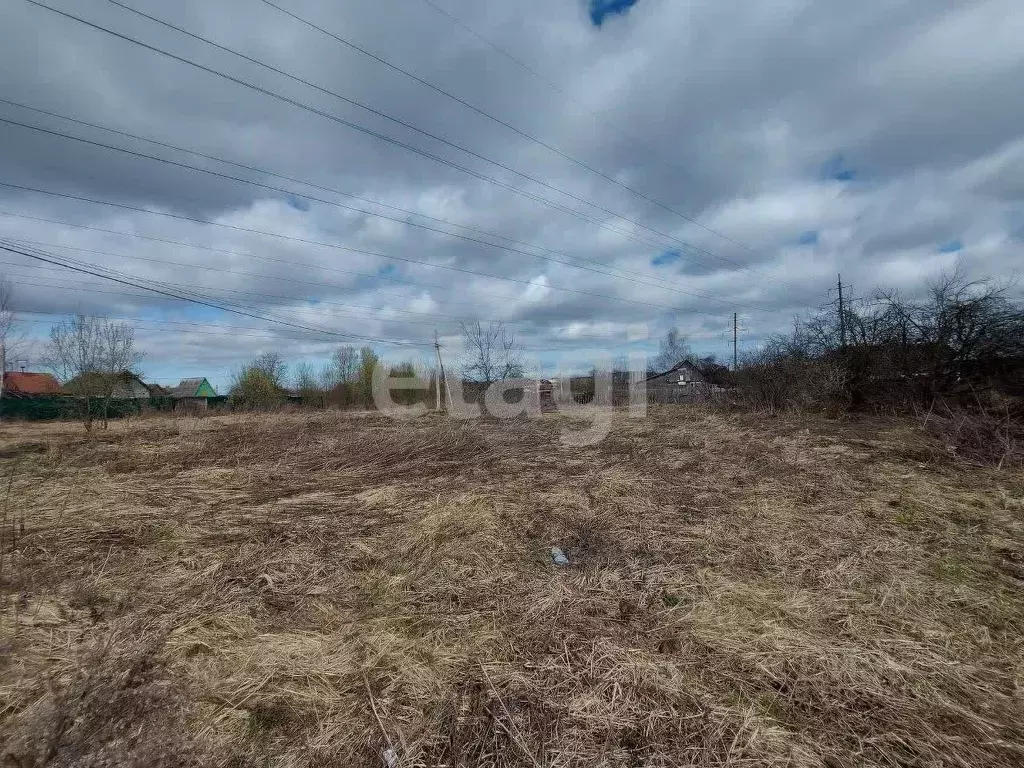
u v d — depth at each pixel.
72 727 1.89
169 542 4.06
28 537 4.13
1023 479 5.61
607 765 1.80
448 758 1.84
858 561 3.54
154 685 2.15
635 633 2.66
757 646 2.52
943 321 10.67
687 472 6.54
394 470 7.06
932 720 2.01
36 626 2.71
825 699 2.13
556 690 2.21
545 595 3.09
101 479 6.54
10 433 12.68
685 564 3.57
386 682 2.27
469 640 2.60
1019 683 2.23
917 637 2.62
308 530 4.37
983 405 9.77
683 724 2.00
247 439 9.88
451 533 4.18
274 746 1.88
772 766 1.79
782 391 13.35
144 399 19.30
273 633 2.68
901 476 5.96
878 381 11.87
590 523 4.47
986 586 3.15
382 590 3.19
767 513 4.68
